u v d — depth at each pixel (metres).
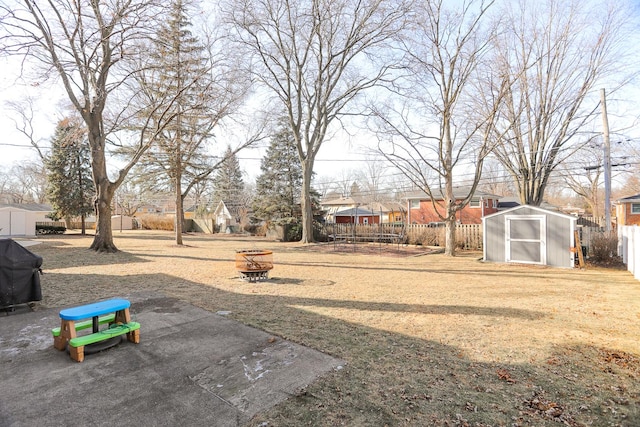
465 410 2.81
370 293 7.24
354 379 3.32
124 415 2.66
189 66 14.58
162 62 14.20
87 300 6.24
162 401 2.88
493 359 3.86
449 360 3.82
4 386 3.10
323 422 2.61
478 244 17.09
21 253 5.46
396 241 20.80
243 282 8.33
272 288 7.67
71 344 3.64
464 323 5.18
